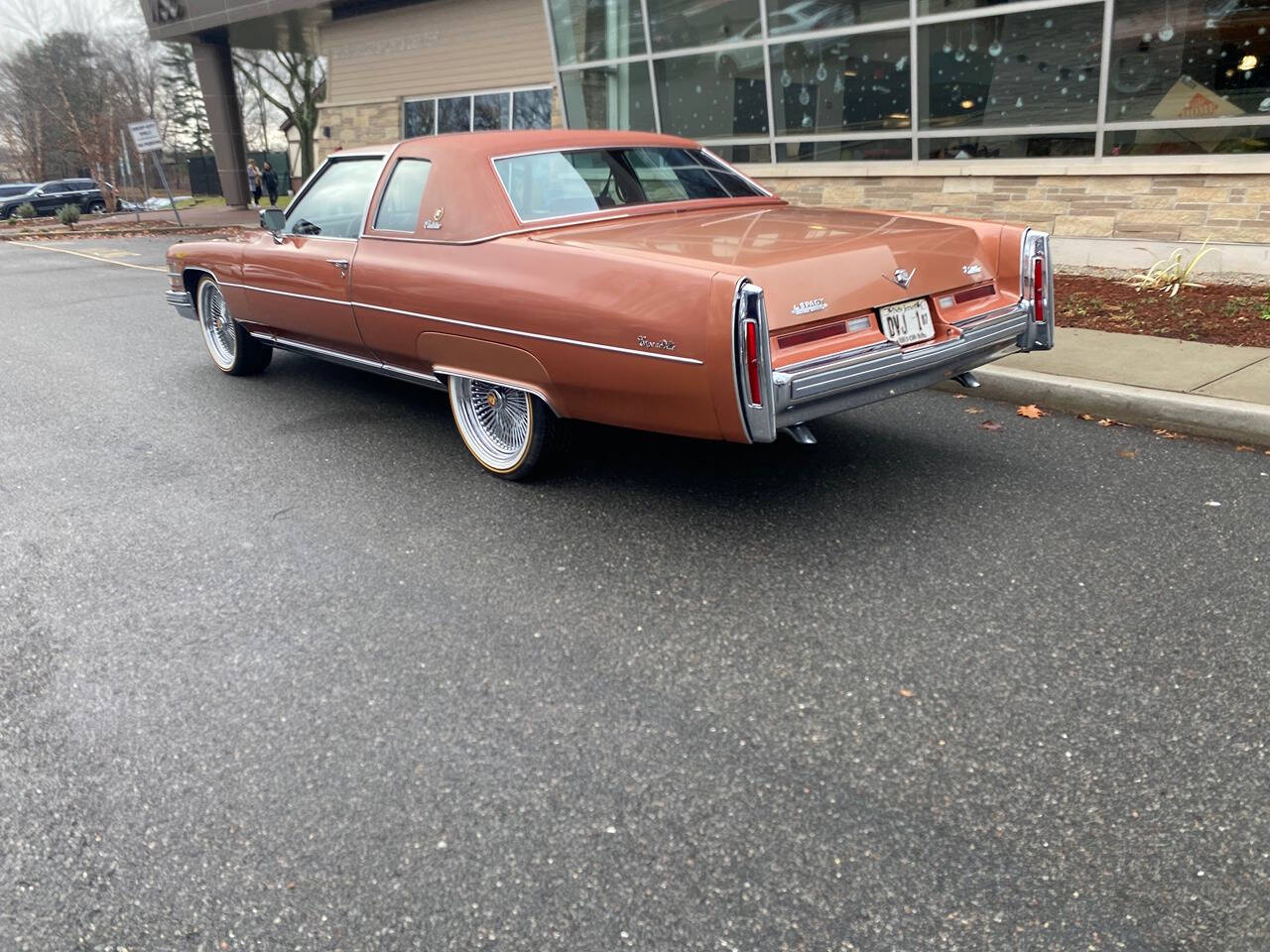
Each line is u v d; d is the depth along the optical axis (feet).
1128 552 12.13
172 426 19.19
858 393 12.10
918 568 11.98
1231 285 26.86
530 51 54.85
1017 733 8.77
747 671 9.97
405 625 11.22
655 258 11.96
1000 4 30.32
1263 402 16.12
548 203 14.56
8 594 12.30
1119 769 8.23
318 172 18.17
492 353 14.02
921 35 32.63
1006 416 17.93
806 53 36.06
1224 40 26.35
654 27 40.73
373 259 15.79
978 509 13.65
